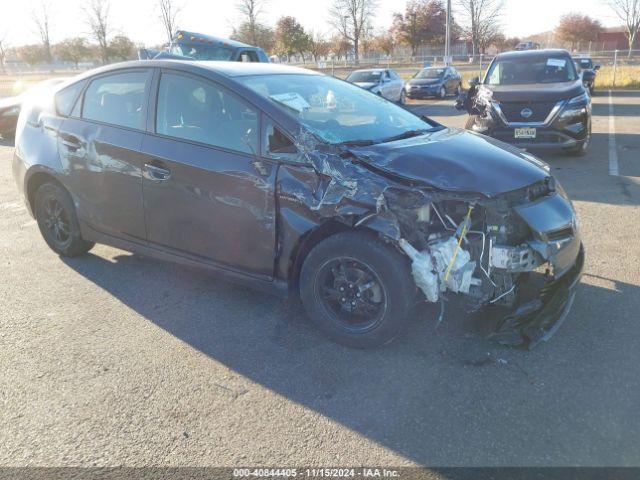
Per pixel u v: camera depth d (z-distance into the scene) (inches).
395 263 123.1
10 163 379.9
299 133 133.1
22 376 126.3
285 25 2176.4
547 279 134.8
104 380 124.4
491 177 126.3
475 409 111.6
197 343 139.5
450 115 641.0
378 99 181.3
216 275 151.6
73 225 185.5
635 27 2026.3
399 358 130.3
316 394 118.0
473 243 125.8
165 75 158.2
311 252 134.0
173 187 150.6
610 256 188.7
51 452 102.0
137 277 180.4
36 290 171.5
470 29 2107.5
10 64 2576.3
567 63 382.0
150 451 102.0
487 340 135.3
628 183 285.9
